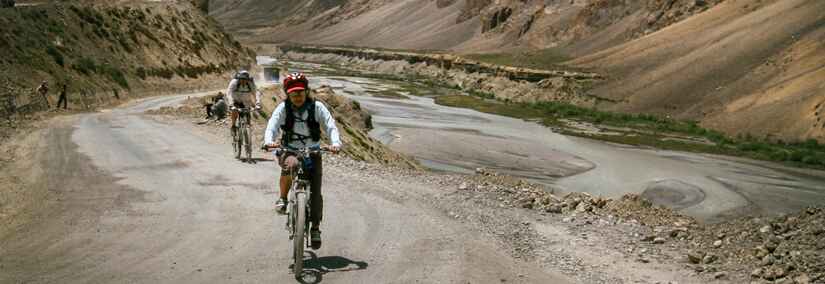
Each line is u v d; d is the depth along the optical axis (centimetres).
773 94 7119
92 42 5184
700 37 10306
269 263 691
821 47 7681
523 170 4097
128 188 1109
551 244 880
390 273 673
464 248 797
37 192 1076
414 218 955
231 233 817
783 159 5053
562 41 16400
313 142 654
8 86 3225
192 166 1358
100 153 1541
